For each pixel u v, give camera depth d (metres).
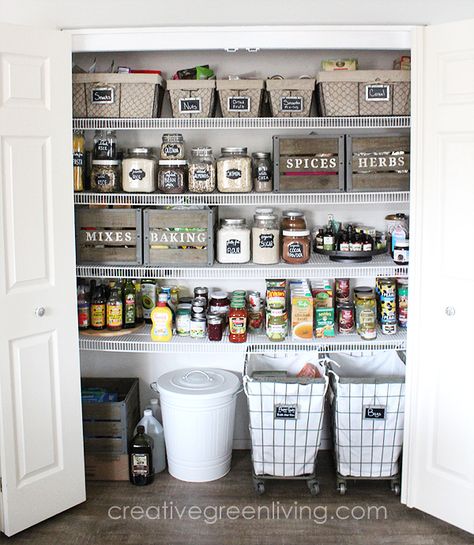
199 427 3.35
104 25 3.15
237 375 3.71
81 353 3.72
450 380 2.99
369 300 3.41
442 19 3.10
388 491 3.35
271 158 3.48
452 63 2.85
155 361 3.72
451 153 2.88
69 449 3.14
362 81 3.19
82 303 3.41
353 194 3.26
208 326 3.39
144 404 3.73
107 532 3.02
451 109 2.87
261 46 3.12
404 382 3.19
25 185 2.86
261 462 3.30
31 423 2.99
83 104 3.24
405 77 3.18
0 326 2.83
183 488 3.37
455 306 2.94
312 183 3.28
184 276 3.31
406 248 3.29
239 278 3.39
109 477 3.44
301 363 3.55
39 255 2.93
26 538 2.98
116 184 3.34
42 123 2.88
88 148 3.55
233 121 3.22
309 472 3.32
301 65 3.45
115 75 3.21
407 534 3.00
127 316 3.46
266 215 3.37
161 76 3.37
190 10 3.13
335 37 3.10
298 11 3.12
